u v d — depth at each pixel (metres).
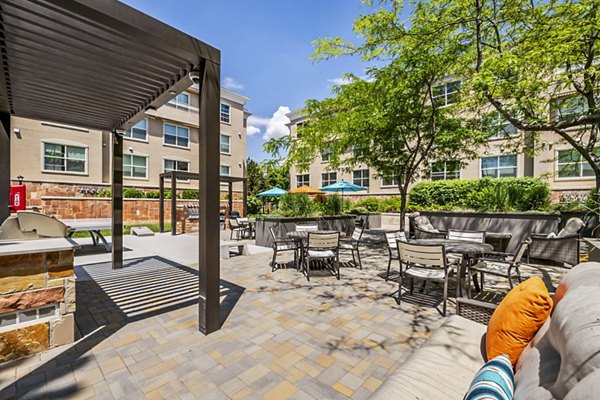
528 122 5.61
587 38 4.65
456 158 8.76
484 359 1.67
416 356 1.71
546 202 8.26
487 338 1.67
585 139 11.38
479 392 1.14
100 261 6.34
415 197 15.41
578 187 12.05
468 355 1.70
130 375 2.21
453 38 6.14
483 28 5.78
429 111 7.79
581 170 12.09
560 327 1.12
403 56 6.47
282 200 10.08
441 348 1.77
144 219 14.08
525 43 4.84
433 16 5.83
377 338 2.81
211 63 3.07
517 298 1.55
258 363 2.38
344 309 3.56
